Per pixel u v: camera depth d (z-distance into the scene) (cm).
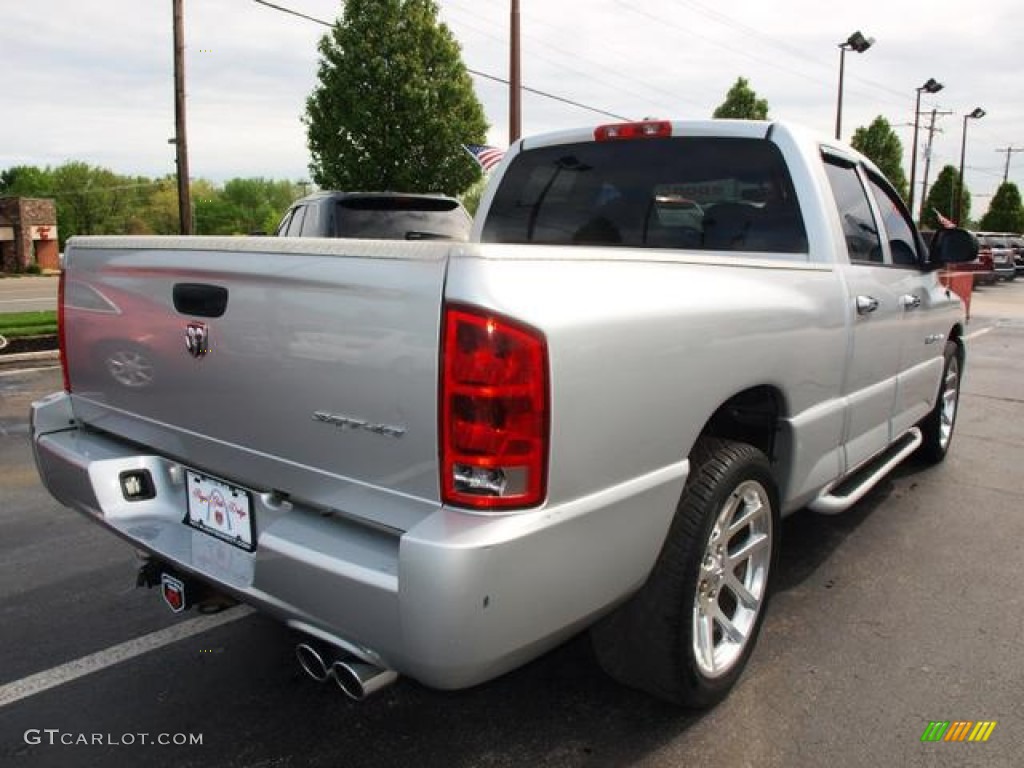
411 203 895
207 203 11706
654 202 382
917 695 283
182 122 1992
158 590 369
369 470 203
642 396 216
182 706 279
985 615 344
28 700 282
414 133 1551
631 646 250
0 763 248
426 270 187
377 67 1518
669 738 259
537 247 197
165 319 254
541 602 196
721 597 298
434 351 186
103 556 408
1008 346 1266
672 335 225
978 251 435
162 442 268
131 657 311
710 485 249
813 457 318
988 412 763
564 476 195
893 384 404
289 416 220
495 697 282
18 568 393
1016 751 254
